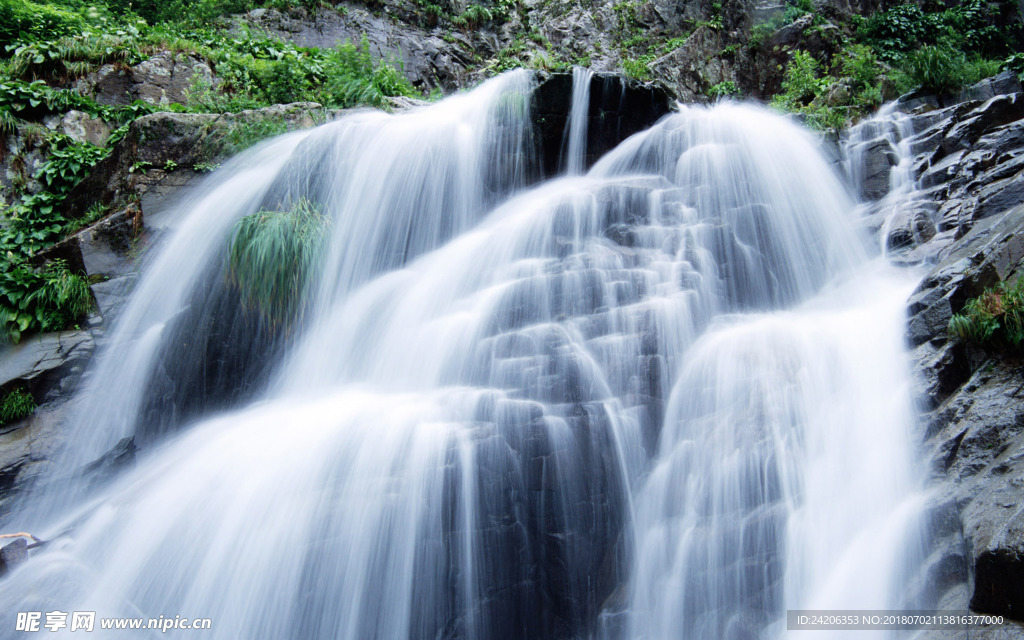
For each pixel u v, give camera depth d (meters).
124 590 4.98
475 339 6.46
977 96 12.09
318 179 8.66
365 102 12.33
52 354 7.87
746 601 4.84
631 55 16.70
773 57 16.72
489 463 5.14
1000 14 18.05
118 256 8.90
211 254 8.48
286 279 7.34
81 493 6.91
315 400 6.81
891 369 5.48
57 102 10.76
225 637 4.75
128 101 11.54
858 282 7.49
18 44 11.35
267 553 4.90
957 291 5.38
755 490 5.13
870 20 17.59
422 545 4.90
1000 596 3.41
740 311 7.62
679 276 7.08
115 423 7.78
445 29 17.19
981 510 3.83
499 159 9.20
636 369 6.03
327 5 15.53
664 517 5.44
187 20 14.42
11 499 6.84
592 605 5.16
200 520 5.18
